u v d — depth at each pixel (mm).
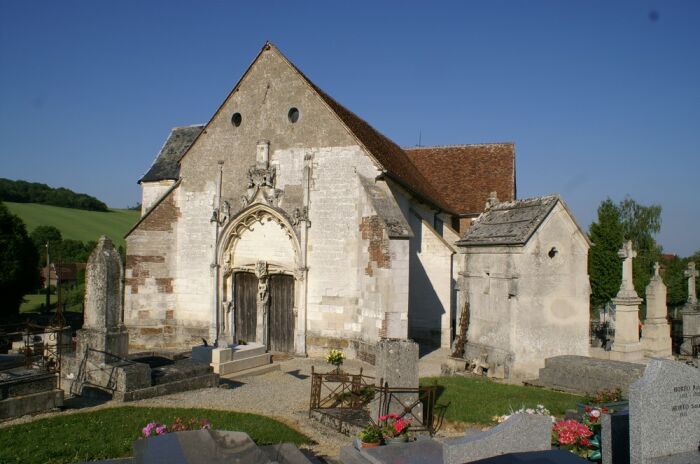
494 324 15492
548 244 15211
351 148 19438
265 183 20609
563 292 15398
